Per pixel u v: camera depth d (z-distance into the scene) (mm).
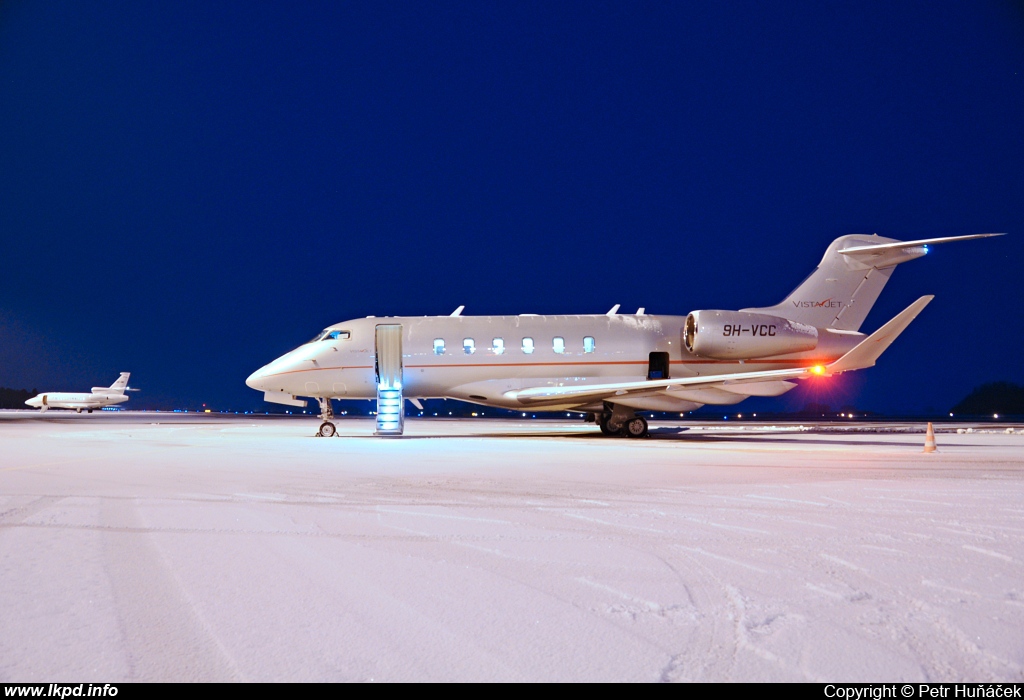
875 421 53031
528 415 79938
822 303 24547
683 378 22750
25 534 6012
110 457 14156
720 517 6805
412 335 23938
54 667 3113
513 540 5746
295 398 25234
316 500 7980
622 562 4980
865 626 3611
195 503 7746
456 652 3281
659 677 2996
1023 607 3912
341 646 3355
